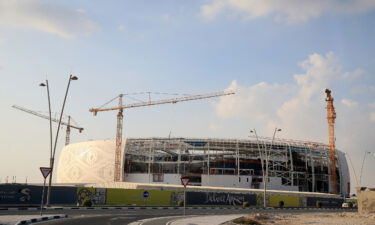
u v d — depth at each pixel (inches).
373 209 1756.9
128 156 5610.2
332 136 6382.9
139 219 1147.3
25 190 1857.8
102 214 1339.8
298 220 1344.7
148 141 5477.4
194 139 5359.3
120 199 2309.3
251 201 2974.9
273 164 5452.8
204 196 2706.7
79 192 2103.8
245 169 5354.3
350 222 1294.3
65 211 1450.5
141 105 6678.2
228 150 5378.9
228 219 1231.5
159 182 5354.3
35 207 1620.3
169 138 5413.4
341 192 6200.8
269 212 1978.3
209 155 5398.6
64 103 1768.0
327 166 6053.2
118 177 5526.6
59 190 2005.4
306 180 5654.5
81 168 5841.5
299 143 5841.5
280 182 5442.9
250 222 1127.0
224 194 2827.3
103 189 2224.4
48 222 911.7
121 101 6830.7
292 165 5546.3
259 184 5359.3
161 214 1471.5
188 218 1246.9
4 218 944.3
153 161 5452.8
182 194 2620.6
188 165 5354.3
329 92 6633.9
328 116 6574.8
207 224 1020.5
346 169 6437.0
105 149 5718.5
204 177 5260.8
